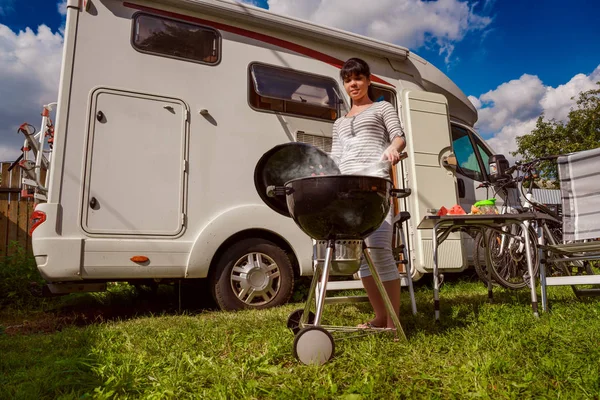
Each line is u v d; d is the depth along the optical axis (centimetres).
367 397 156
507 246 471
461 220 300
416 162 460
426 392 161
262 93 431
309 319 273
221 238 390
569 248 311
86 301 486
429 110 483
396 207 472
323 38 463
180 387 172
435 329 259
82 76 363
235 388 171
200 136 399
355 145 258
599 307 309
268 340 240
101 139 362
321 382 175
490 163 498
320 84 464
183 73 401
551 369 174
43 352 244
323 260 236
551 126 1631
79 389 177
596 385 158
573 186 317
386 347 217
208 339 252
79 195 349
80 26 368
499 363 179
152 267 365
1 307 446
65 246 339
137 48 386
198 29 414
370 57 496
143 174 372
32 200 596
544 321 271
